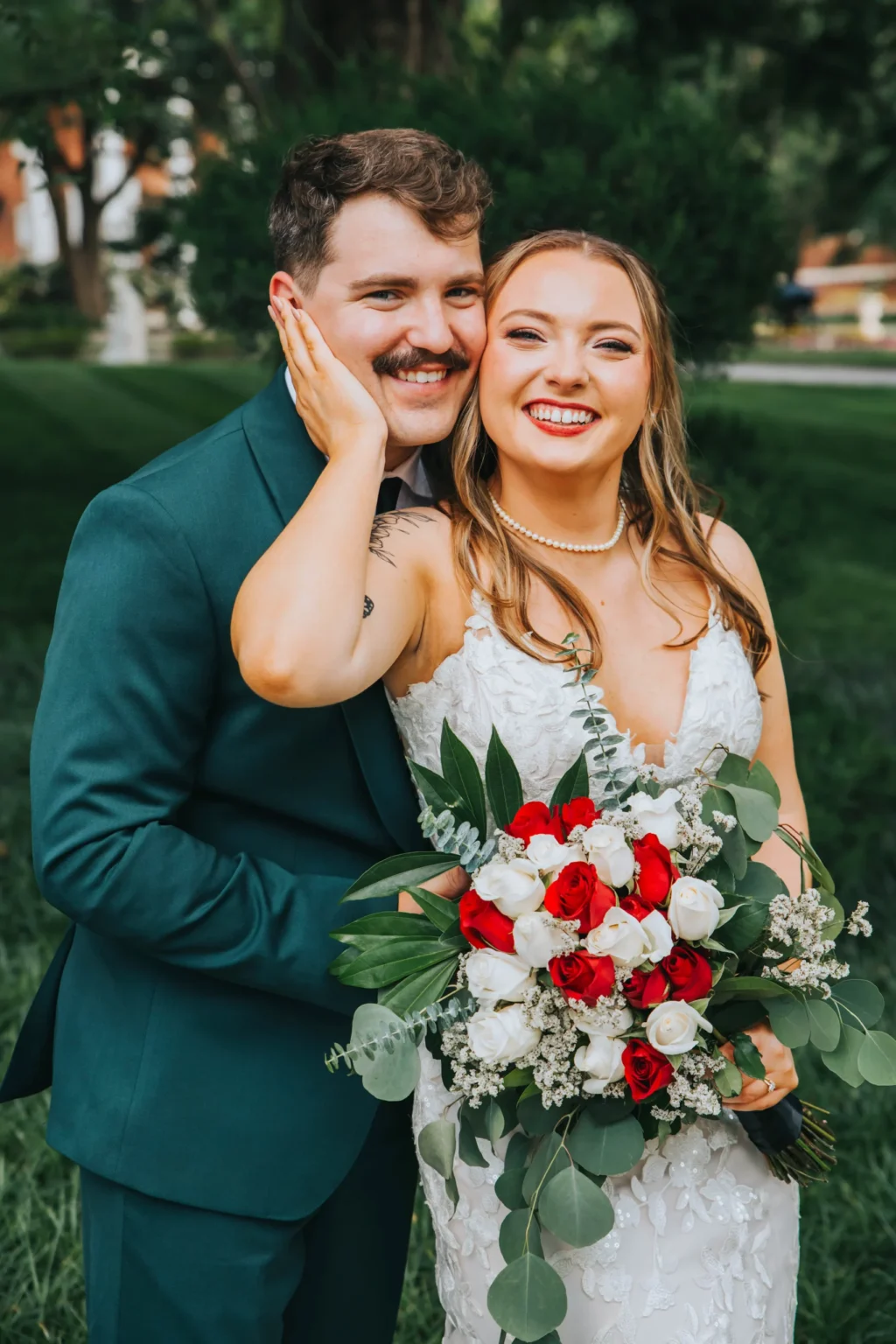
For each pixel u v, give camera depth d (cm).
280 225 205
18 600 774
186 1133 204
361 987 195
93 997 212
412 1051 182
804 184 2073
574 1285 200
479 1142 207
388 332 200
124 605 193
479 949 181
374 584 197
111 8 762
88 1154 206
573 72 454
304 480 204
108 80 470
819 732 487
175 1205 205
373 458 193
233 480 201
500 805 191
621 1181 201
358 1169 226
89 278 2500
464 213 200
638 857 180
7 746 579
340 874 209
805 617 792
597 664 207
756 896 189
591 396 203
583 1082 183
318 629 182
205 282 438
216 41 831
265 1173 205
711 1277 202
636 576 219
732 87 838
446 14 663
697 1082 185
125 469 1112
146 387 1532
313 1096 208
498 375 205
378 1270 234
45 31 465
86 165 514
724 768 198
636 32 794
